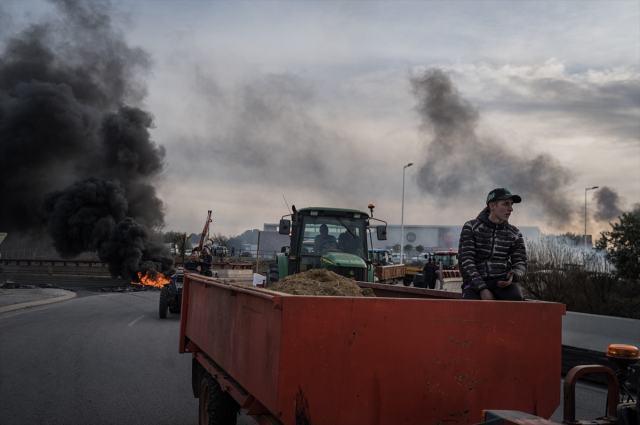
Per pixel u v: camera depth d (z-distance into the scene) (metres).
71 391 6.56
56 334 11.32
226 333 3.73
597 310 12.47
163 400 6.23
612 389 2.74
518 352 3.11
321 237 11.73
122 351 9.47
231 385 3.54
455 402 2.90
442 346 2.90
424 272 22.67
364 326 2.72
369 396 2.70
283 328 2.56
